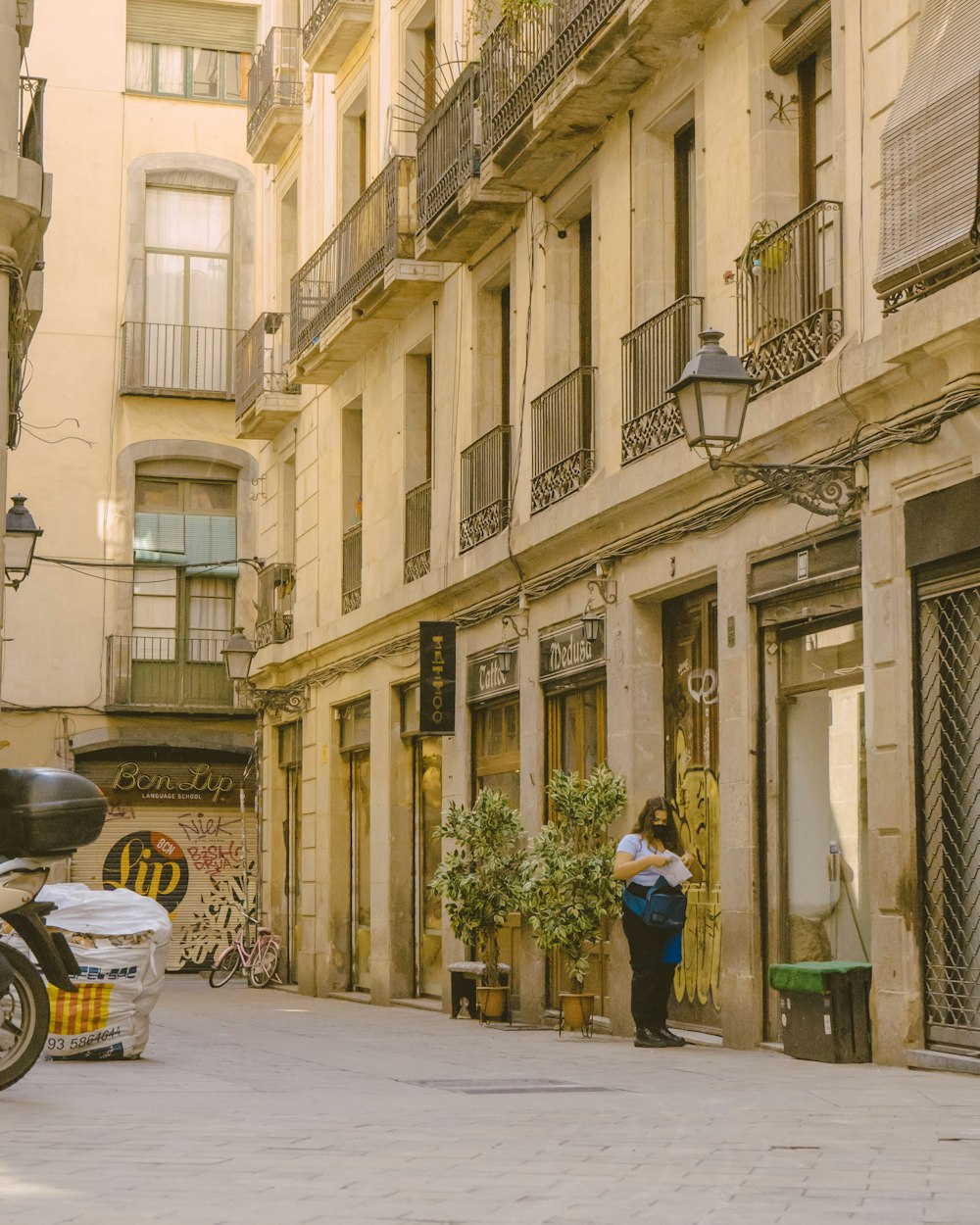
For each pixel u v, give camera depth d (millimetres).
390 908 23688
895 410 12430
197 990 28391
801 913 14062
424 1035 17188
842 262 13406
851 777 13461
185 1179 7176
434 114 21375
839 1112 9555
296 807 29828
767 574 14383
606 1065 13062
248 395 30625
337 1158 7809
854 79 13297
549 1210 6324
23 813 10648
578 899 15961
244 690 31391
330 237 25766
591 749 18109
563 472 18484
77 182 35844
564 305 19234
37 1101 10508
